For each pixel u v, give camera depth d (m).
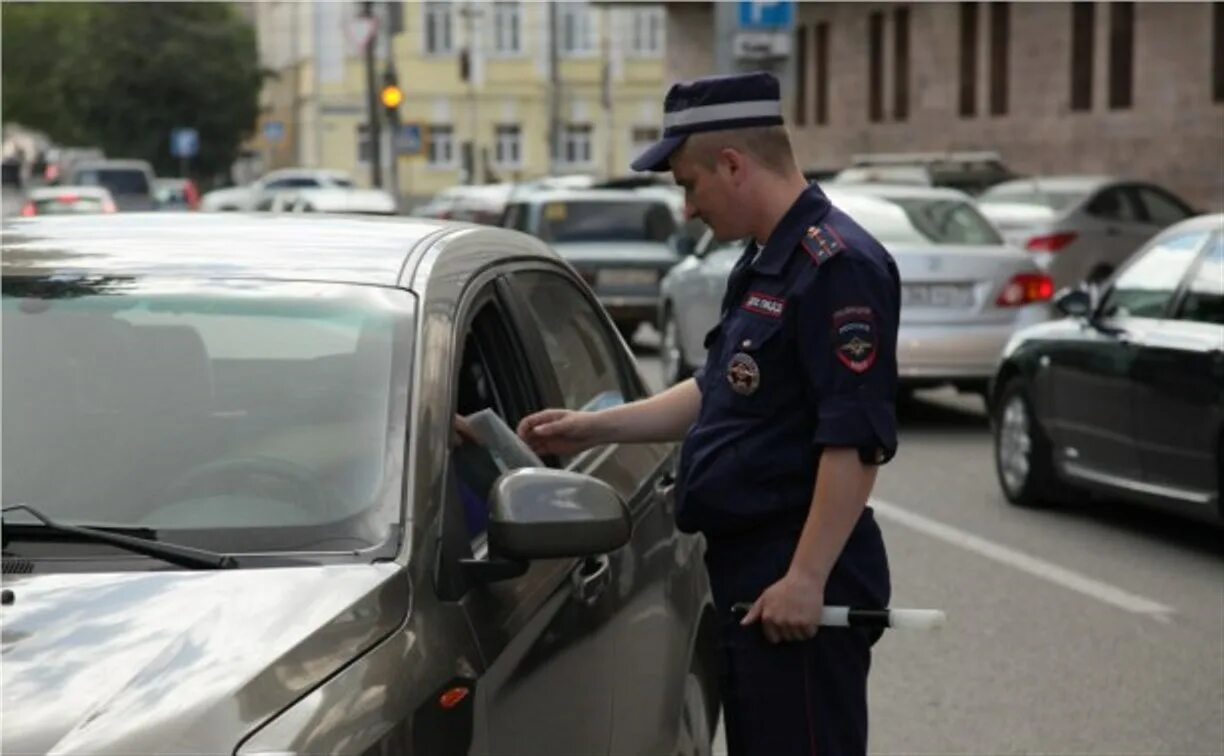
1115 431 12.05
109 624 3.81
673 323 21.02
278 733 3.55
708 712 6.34
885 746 7.79
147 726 3.47
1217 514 11.09
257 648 3.74
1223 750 7.76
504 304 5.37
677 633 5.82
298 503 4.35
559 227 26.14
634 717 5.36
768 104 4.89
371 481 4.37
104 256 5.10
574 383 5.79
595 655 5.00
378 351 4.66
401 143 50.62
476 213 42.06
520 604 4.54
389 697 3.80
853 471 4.73
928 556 11.67
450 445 4.59
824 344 4.74
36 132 124.38
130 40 87.31
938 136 47.22
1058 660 9.17
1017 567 11.33
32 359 4.76
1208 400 11.00
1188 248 11.86
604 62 77.75
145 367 4.71
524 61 80.88
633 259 25.69
